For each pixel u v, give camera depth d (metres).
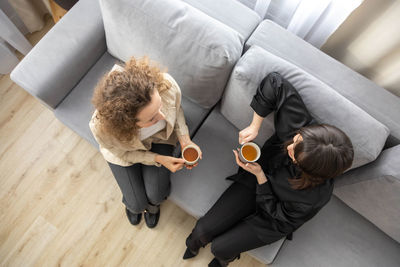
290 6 1.39
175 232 1.67
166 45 1.15
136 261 1.61
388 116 1.15
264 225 1.20
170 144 1.35
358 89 1.18
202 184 1.36
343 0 1.12
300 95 1.06
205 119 1.50
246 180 1.27
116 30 1.22
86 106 1.41
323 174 0.86
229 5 1.31
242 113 1.26
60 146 1.80
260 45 1.23
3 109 1.86
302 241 1.34
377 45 1.30
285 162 1.11
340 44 1.45
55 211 1.68
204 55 1.11
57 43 1.31
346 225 1.36
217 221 1.26
